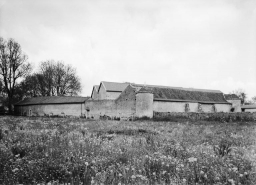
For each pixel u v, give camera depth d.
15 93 65.38
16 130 17.23
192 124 28.20
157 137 14.15
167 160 7.89
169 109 50.00
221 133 17.39
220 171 6.98
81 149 9.39
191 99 55.12
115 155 8.68
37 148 9.66
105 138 13.30
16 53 58.34
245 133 17.41
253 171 7.08
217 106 58.47
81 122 28.86
